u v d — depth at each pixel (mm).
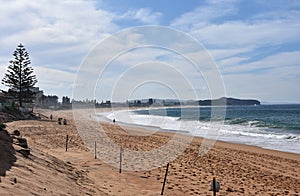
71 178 8414
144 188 9641
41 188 6062
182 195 9156
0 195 4680
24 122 34062
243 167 15055
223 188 10414
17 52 49188
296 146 23797
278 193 10219
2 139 8445
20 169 6777
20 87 49875
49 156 9961
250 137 29766
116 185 9492
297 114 70562
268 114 71438
